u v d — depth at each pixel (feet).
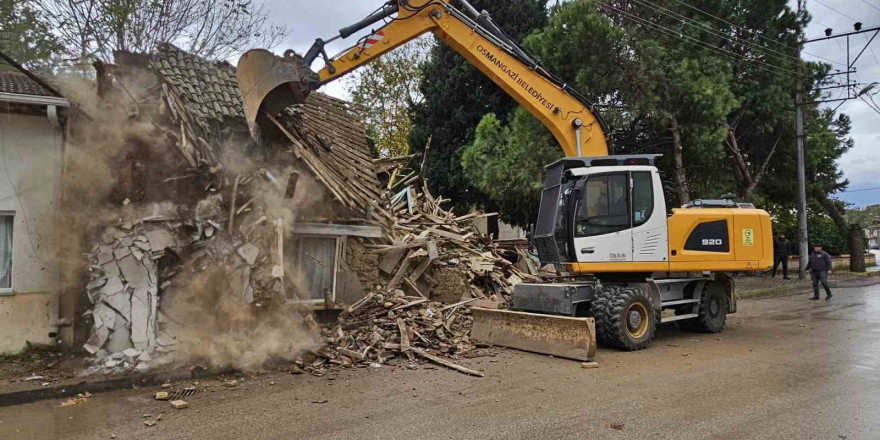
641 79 51.80
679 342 31.81
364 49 32.96
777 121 66.28
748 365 25.36
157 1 53.16
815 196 86.84
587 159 31.99
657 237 31.37
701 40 55.52
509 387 21.90
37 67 44.70
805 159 73.82
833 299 54.44
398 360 26.86
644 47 52.11
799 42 65.00
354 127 42.68
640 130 58.39
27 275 27.99
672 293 33.42
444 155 79.71
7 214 28.04
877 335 33.24
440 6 34.14
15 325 27.66
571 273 31.09
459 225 57.06
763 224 34.76
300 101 30.01
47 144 28.86
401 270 36.11
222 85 34.09
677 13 56.75
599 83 52.75
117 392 21.81
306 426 17.42
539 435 16.24
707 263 32.78
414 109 84.99
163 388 22.29
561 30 52.75
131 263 25.35
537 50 54.90
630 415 18.07
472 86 78.89
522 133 56.49
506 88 34.94
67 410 19.69
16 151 28.27
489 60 34.60
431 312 32.91
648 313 30.14
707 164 59.88
